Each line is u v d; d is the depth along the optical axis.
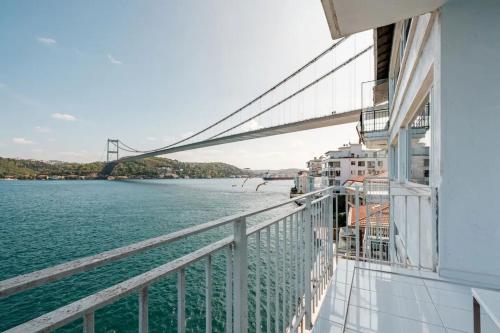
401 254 4.37
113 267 10.40
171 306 7.28
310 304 1.67
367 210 3.51
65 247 14.75
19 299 8.22
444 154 1.89
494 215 1.76
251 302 6.50
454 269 1.88
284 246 1.41
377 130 8.38
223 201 34.69
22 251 14.05
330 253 2.33
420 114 3.27
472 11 1.82
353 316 1.70
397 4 1.90
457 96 1.85
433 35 2.16
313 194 1.82
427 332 1.51
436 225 2.12
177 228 19.19
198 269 8.94
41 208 28.44
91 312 0.48
